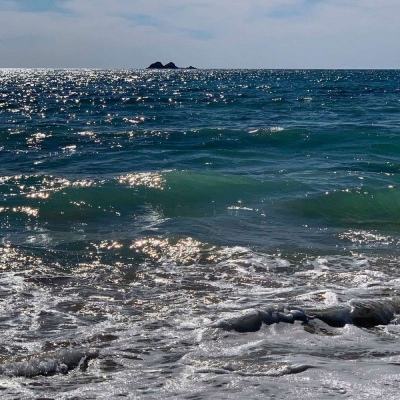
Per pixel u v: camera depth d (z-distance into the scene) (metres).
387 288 7.67
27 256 8.82
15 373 4.94
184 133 22.58
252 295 7.37
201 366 5.20
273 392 4.63
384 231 10.90
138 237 9.88
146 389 4.71
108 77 128.62
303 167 16.39
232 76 133.12
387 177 15.00
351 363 5.29
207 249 9.36
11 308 6.78
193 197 12.69
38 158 17.69
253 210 11.96
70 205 11.84
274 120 28.75
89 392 4.65
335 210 12.18
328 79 105.75
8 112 34.47
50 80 105.38
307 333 6.07
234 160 17.45
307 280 8.04
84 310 6.77
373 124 26.20
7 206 11.61
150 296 7.32
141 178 13.77
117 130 24.47
